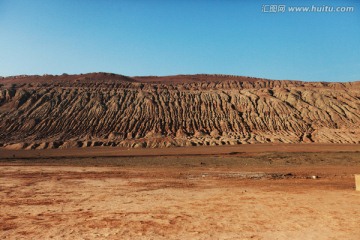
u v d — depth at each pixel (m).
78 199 18.00
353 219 13.02
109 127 99.12
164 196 18.70
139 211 14.72
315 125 96.81
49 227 12.04
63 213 14.44
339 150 61.53
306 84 139.12
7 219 13.33
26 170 34.75
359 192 19.55
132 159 50.66
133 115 104.88
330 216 13.50
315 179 26.75
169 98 115.75
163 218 13.34
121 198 18.20
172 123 101.50
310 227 11.91
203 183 24.55
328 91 117.62
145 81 193.88
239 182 25.03
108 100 113.25
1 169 35.66
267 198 17.72
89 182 25.31
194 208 15.26
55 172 32.88
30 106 108.44
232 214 13.97
